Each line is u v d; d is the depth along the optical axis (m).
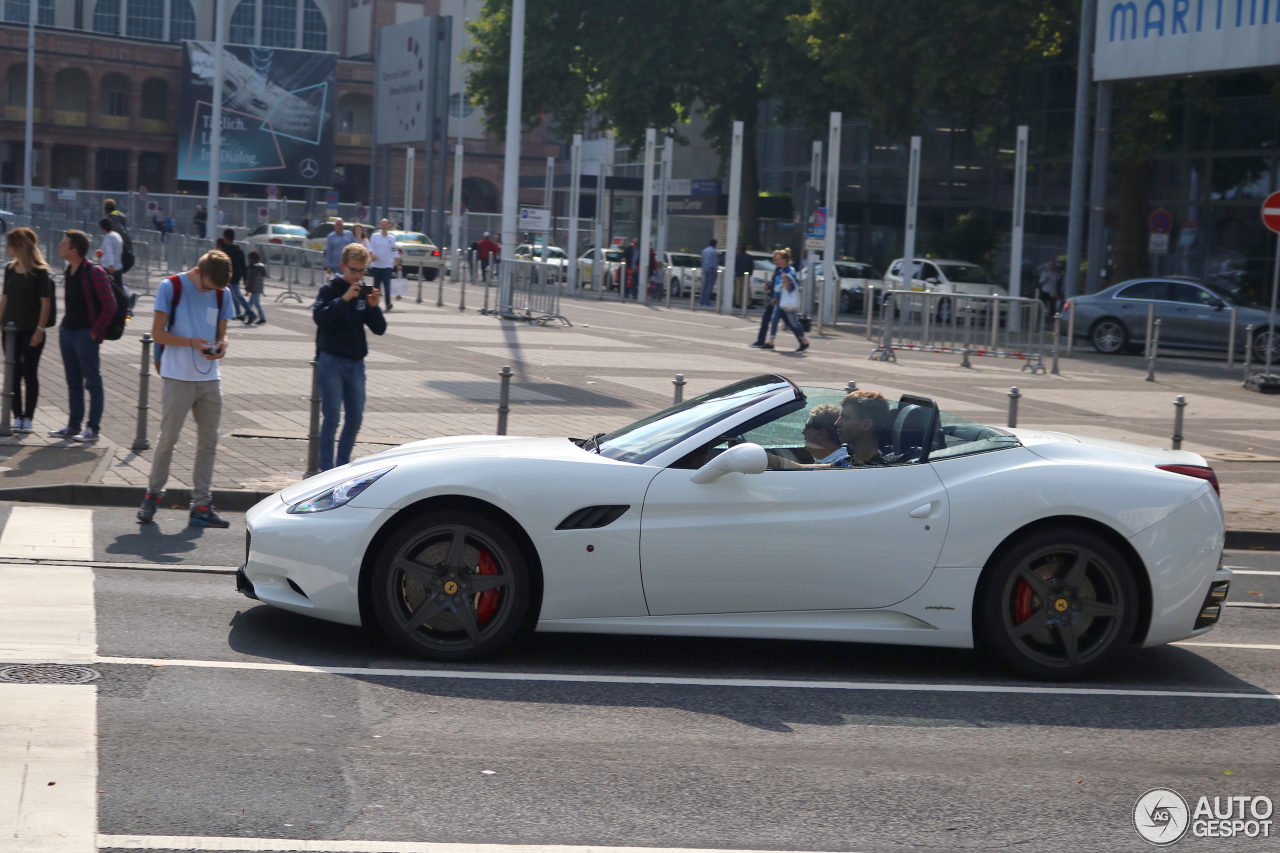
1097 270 36.44
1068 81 45.00
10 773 5.13
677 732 6.12
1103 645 7.20
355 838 4.69
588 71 57.38
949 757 5.94
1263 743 6.36
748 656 7.57
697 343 29.38
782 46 51.03
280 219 59.66
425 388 18.83
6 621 7.41
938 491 7.13
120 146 90.38
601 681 6.91
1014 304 27.42
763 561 7.01
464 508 7.04
